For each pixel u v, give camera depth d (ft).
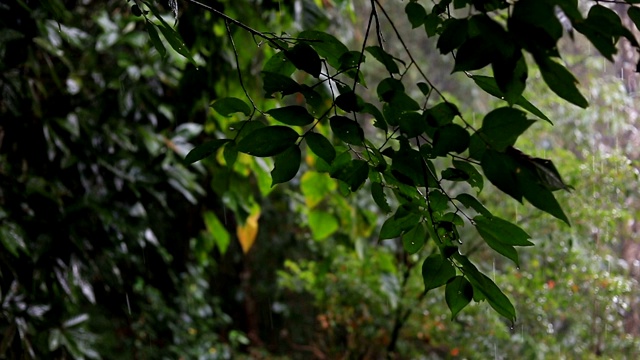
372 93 16.71
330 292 13.41
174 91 10.66
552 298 11.53
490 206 12.28
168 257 12.41
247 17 8.13
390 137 3.03
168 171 9.20
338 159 3.26
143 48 8.77
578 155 12.65
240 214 9.53
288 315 19.60
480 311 12.54
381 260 11.30
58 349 8.41
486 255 13.25
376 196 3.33
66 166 8.00
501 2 2.60
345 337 14.96
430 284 3.24
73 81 8.46
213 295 20.84
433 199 3.11
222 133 9.55
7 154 8.26
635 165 11.67
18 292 7.72
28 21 7.01
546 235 11.48
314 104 3.13
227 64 8.41
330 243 13.47
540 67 2.33
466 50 2.48
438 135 2.73
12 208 7.38
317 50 3.24
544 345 11.97
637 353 11.60
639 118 12.49
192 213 12.81
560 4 2.32
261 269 20.88
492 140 2.65
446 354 14.84
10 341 7.31
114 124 9.02
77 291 7.68
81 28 10.30
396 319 13.01
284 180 3.06
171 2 3.47
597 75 12.87
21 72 7.74
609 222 11.14
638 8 2.50
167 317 14.23
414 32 19.70
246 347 20.63
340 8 8.77
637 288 12.28
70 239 7.48
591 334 11.99
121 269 9.78
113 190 8.52
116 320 13.99
